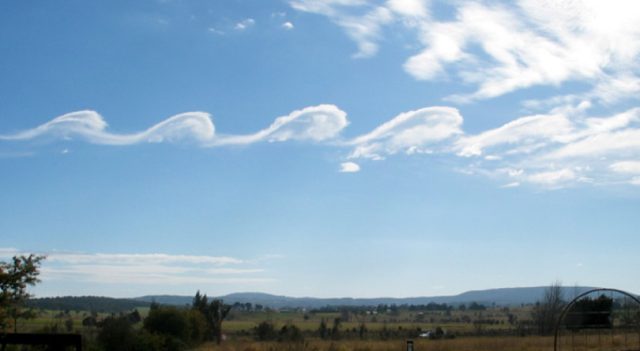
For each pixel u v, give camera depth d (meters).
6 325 22.48
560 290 84.69
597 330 52.47
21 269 22.92
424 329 112.56
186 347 55.72
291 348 53.66
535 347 53.09
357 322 151.62
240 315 168.50
